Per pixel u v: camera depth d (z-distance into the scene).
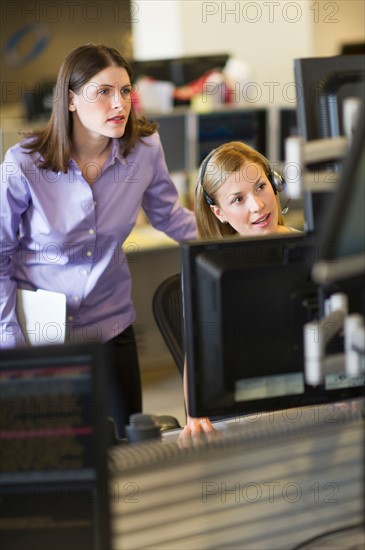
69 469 1.25
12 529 1.28
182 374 2.65
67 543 1.28
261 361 1.47
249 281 1.44
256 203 2.29
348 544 1.40
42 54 6.47
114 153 2.87
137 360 3.16
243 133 5.69
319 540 1.41
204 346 1.46
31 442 1.25
